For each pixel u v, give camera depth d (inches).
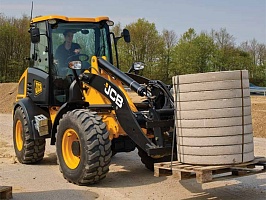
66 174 266.1
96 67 282.7
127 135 265.7
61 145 270.5
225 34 1844.2
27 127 319.6
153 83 268.4
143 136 247.8
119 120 259.4
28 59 344.8
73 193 242.7
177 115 213.8
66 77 309.0
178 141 215.3
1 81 1534.2
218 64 1811.0
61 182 268.8
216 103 200.5
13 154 370.6
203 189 250.8
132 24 1675.7
